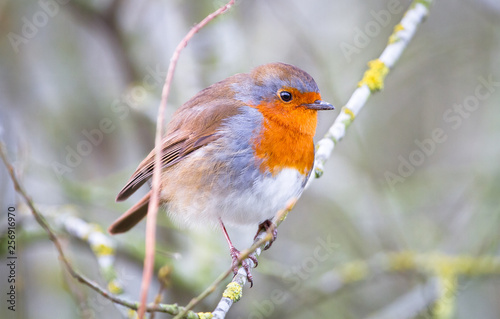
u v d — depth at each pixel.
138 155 12.98
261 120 8.29
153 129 12.35
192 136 8.66
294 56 14.33
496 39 13.88
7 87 12.59
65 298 11.25
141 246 11.35
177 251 12.19
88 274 11.97
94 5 11.88
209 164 8.33
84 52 13.34
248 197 8.25
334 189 13.78
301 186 8.38
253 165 8.22
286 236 14.33
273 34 14.49
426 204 13.74
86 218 11.02
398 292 13.64
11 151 10.83
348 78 14.29
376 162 14.43
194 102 9.19
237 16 12.42
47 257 11.59
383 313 11.41
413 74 14.77
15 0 12.88
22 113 12.55
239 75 9.02
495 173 12.73
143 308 5.14
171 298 11.64
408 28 9.21
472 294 12.07
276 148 8.20
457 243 12.47
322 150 8.34
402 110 14.82
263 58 14.09
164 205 9.12
